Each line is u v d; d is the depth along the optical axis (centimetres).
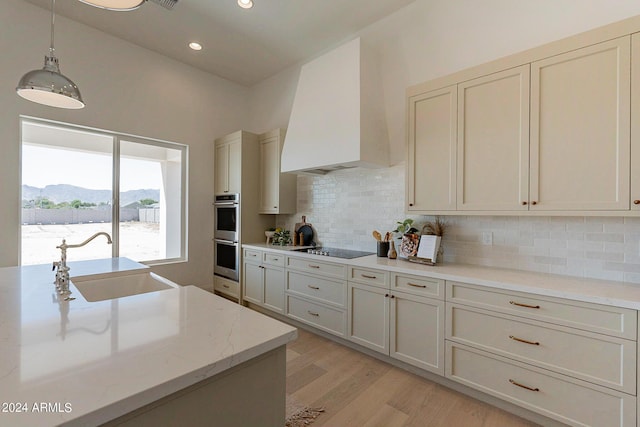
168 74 381
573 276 196
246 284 373
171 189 395
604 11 192
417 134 241
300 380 216
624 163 156
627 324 140
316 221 369
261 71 420
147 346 84
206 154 420
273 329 98
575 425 154
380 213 305
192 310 116
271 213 384
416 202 241
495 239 231
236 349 83
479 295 187
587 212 167
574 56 171
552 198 179
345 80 278
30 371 70
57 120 299
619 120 158
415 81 279
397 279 227
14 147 278
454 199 220
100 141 338
